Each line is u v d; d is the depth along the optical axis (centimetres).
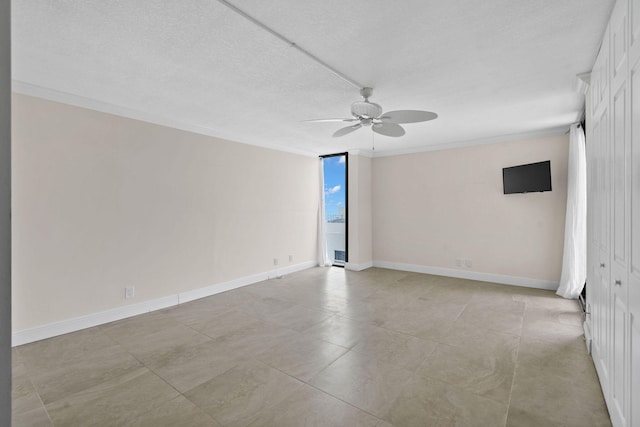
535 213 466
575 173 408
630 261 150
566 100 329
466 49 227
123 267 355
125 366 253
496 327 324
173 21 194
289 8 182
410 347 282
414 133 471
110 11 184
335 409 201
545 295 429
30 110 292
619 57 167
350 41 216
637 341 142
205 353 274
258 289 472
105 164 340
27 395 216
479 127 436
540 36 210
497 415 193
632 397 149
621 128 162
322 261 635
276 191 549
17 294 287
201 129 430
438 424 187
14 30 202
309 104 338
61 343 292
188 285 418
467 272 527
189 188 418
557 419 188
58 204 309
